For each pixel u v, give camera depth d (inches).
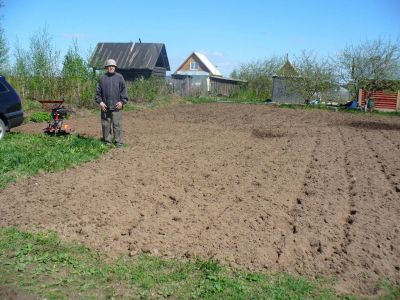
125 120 764.0
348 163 422.0
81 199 289.0
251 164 405.4
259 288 187.0
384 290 189.5
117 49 1633.9
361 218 268.2
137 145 494.3
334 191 323.9
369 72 1277.1
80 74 897.5
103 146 455.8
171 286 186.2
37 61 879.1
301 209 282.5
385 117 994.1
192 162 406.0
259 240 231.8
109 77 458.6
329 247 227.6
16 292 177.5
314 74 1414.9
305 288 186.9
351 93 1366.9
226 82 1979.6
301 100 1472.7
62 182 329.4
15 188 313.6
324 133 637.9
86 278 190.9
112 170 369.1
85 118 748.6
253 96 1808.6
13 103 494.9
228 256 213.0
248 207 281.3
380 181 352.8
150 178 343.3
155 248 219.1
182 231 240.7
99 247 219.9
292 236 237.8
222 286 186.1
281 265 207.6
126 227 245.3
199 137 573.6
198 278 193.0
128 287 184.9
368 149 503.8
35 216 258.1
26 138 494.6
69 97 880.9
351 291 188.4
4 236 230.1
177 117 845.8
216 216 264.5
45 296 175.9
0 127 482.3
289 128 689.0
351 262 212.4
